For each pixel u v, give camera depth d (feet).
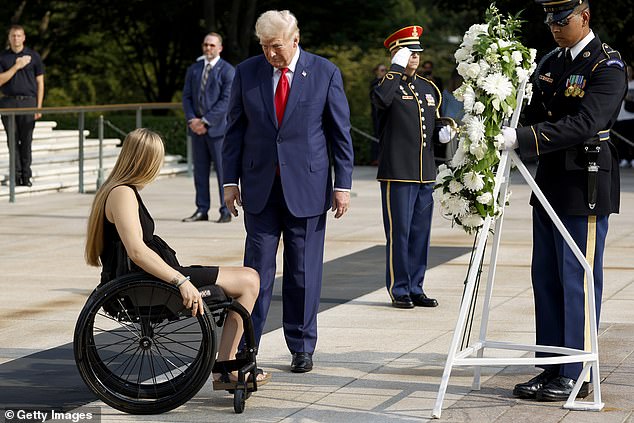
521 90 19.10
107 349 23.03
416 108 28.25
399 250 27.89
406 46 28.50
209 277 19.33
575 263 19.83
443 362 22.41
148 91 116.67
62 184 57.72
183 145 78.02
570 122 18.98
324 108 21.95
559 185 19.80
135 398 18.94
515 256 35.76
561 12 19.33
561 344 20.43
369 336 24.81
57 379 21.22
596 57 19.31
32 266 34.45
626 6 89.45
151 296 18.78
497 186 19.04
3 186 54.60
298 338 21.84
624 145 70.59
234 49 94.53
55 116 93.56
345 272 33.30
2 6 107.96
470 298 19.07
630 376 21.21
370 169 71.97
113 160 65.62
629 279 31.71
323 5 101.86
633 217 45.52
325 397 19.97
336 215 22.22
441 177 19.15
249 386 19.51
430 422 18.35
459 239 39.52
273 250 21.86
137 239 18.56
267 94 21.67
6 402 19.60
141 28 113.91
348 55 126.00
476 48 18.90
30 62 55.01
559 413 18.86
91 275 32.86
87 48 113.39
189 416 18.89
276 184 21.74
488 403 19.51
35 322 26.37
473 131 18.63
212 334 18.60
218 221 44.91
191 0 104.68
